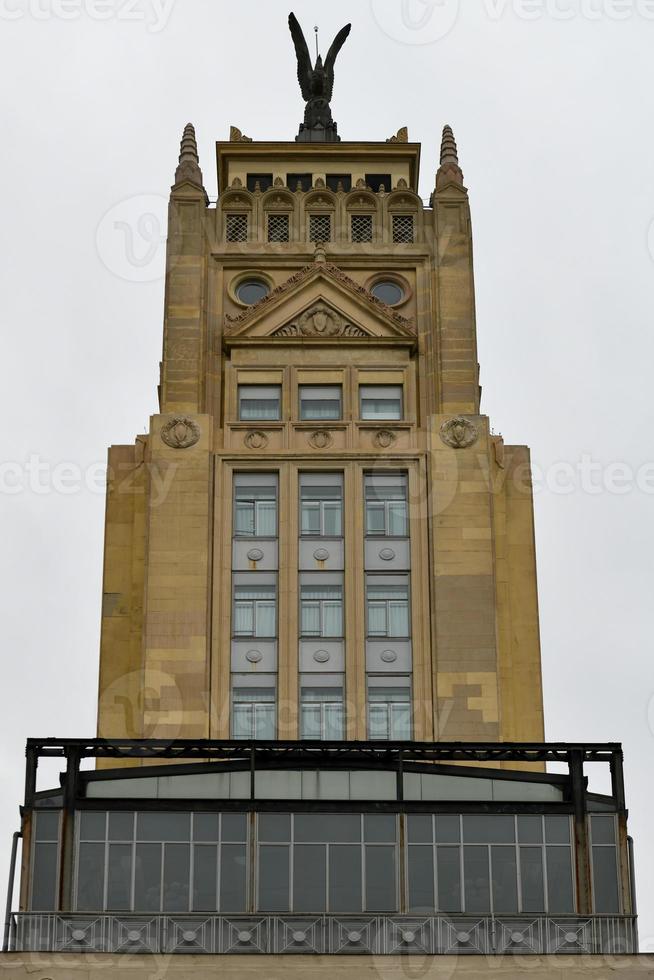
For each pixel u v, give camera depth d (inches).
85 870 2677.2
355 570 3186.5
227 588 3176.7
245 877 2689.5
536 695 3174.2
